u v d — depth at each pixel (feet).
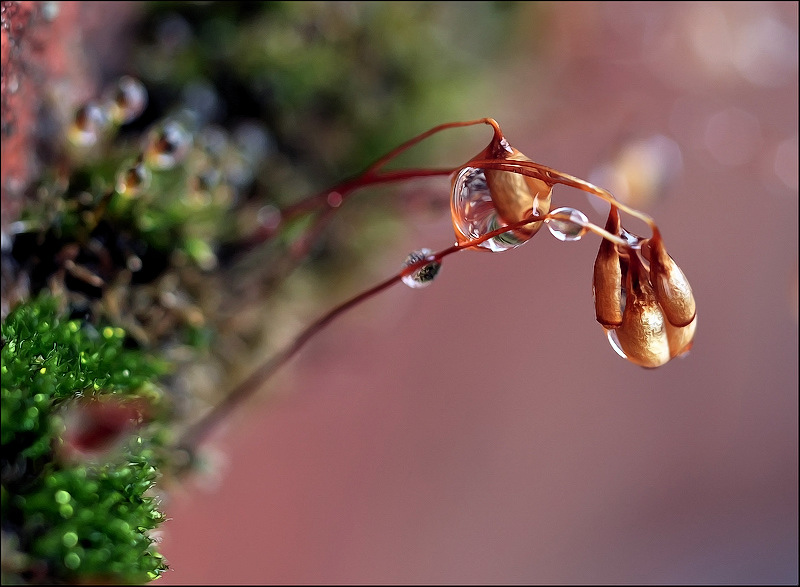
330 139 0.33
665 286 0.24
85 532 0.23
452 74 0.35
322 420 0.54
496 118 0.39
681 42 0.41
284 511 0.51
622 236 0.24
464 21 0.35
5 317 0.25
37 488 0.24
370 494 0.55
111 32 0.30
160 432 0.27
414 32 0.33
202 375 0.29
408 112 0.34
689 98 0.42
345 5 0.32
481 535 0.59
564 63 0.40
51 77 0.28
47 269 0.27
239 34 0.31
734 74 0.42
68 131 0.27
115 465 0.24
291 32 0.31
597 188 0.24
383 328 0.44
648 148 0.31
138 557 0.24
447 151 0.38
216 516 0.48
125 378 0.26
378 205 0.34
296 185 0.32
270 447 0.52
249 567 0.48
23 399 0.24
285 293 0.32
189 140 0.29
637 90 0.42
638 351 0.24
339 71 0.32
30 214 0.27
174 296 0.28
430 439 0.59
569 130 0.44
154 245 0.28
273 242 0.30
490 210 0.25
